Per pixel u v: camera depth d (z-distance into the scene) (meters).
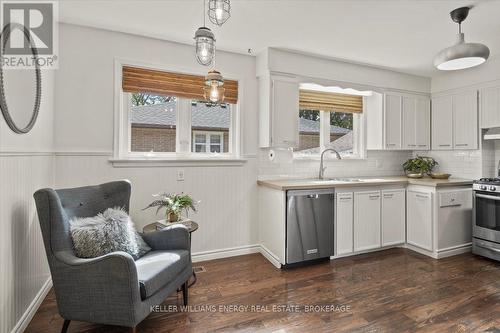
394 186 3.39
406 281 2.54
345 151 3.97
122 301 1.56
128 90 2.72
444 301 2.19
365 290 2.37
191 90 2.98
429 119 4.01
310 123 3.76
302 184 2.90
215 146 3.18
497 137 3.20
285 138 3.15
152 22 2.46
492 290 2.37
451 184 3.19
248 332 1.81
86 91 2.55
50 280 2.35
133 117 2.83
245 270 2.80
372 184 3.21
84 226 1.85
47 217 1.67
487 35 2.65
